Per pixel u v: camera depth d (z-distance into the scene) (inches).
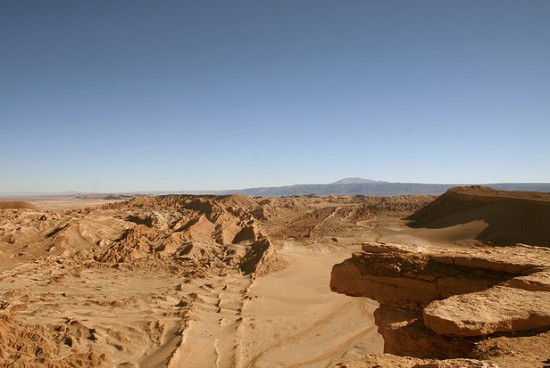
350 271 657.0
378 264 634.2
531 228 1872.5
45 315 994.1
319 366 899.4
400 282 611.5
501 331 410.0
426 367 322.0
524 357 349.4
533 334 398.6
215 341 1002.1
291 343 1026.1
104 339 914.1
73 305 1141.1
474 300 458.0
